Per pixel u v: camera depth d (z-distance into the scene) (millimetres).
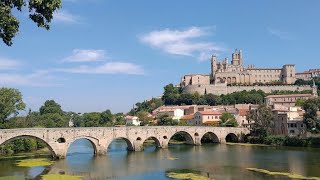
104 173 102000
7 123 156750
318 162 120438
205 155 144875
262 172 101250
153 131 174375
